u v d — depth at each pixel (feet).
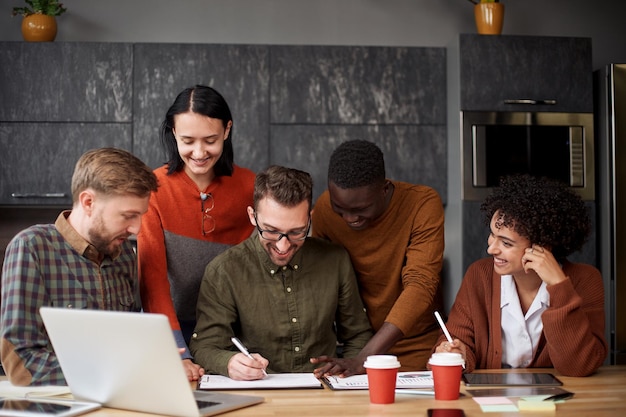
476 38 12.12
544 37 12.25
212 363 6.95
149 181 6.12
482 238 12.00
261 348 7.45
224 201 8.13
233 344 7.44
